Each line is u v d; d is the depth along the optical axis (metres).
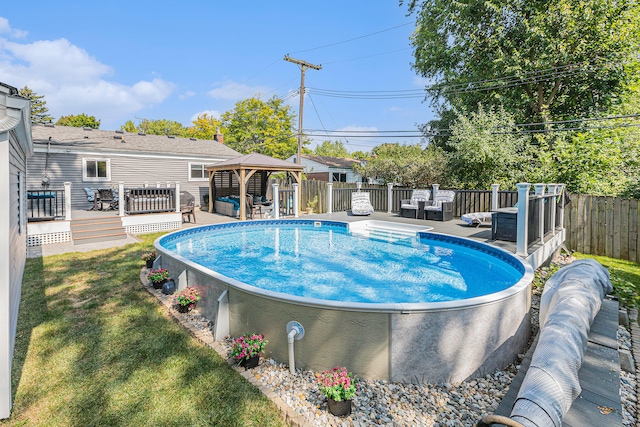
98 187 15.44
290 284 6.12
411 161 17.17
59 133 16.28
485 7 15.22
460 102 17.67
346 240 9.88
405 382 3.37
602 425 2.41
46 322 4.71
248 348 3.55
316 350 3.54
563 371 2.31
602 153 10.38
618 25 12.84
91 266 7.56
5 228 3.01
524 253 6.18
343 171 31.55
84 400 3.12
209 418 2.88
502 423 1.93
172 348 4.01
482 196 11.70
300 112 19.14
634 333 4.30
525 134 14.41
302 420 2.80
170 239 9.76
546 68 14.13
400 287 5.89
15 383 3.36
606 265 8.07
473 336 3.50
